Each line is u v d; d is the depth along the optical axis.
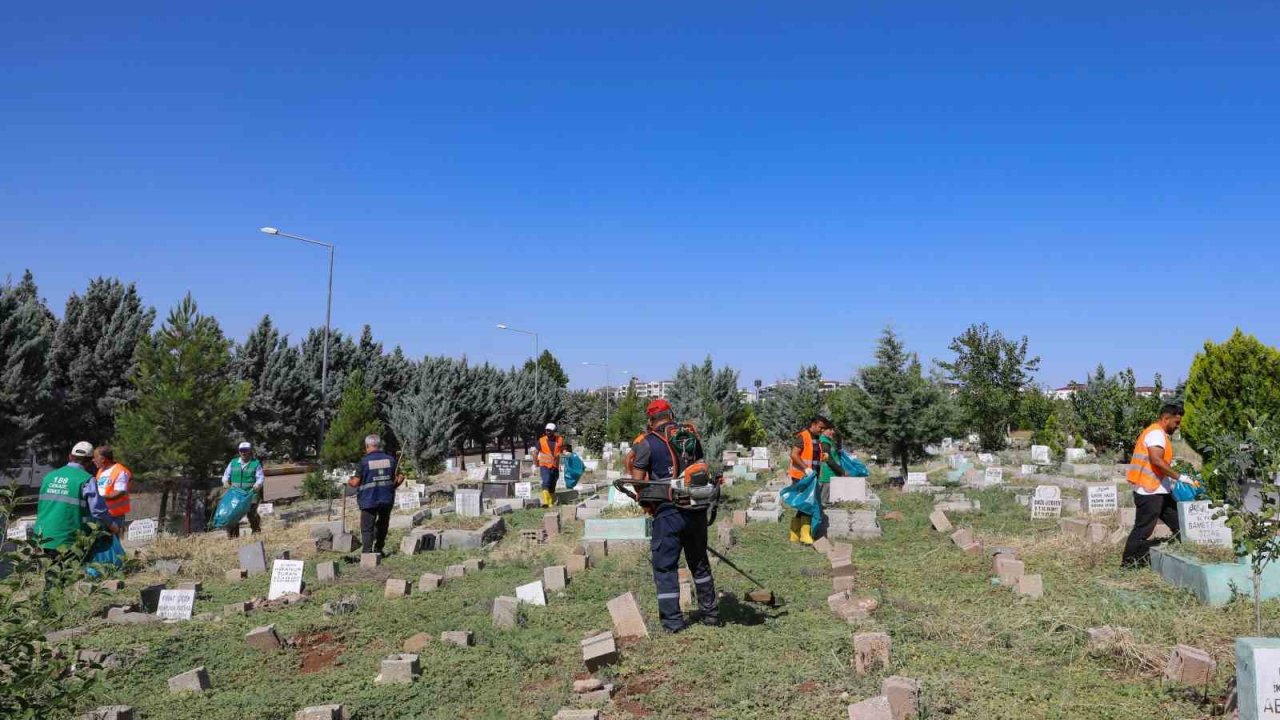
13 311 24.58
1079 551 9.80
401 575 10.95
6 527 4.75
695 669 6.14
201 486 19.98
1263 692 4.25
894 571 9.38
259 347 40.12
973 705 5.19
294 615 8.86
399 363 48.88
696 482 7.21
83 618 8.08
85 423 30.34
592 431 36.00
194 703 6.22
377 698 6.12
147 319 32.25
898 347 20.00
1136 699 5.24
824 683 5.75
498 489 20.72
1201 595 7.33
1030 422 38.44
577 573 10.26
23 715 4.14
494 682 6.38
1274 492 5.82
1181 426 13.21
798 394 36.47
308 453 43.47
